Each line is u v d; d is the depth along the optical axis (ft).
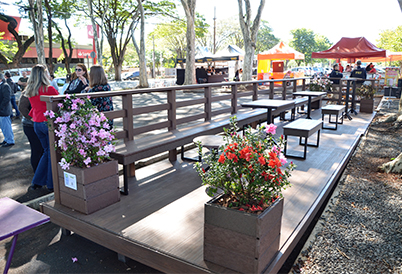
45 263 10.00
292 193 12.89
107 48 207.62
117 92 13.71
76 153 10.89
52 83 29.71
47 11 79.00
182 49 151.12
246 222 7.40
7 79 34.14
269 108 21.54
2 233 7.25
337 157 18.13
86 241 11.34
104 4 83.25
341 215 12.32
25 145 23.49
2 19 76.74
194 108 40.91
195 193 13.24
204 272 7.88
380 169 17.38
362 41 39.73
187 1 63.57
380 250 10.00
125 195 12.96
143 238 9.50
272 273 7.92
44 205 11.74
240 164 7.91
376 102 48.42
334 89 38.75
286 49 66.90
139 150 13.16
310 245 10.28
